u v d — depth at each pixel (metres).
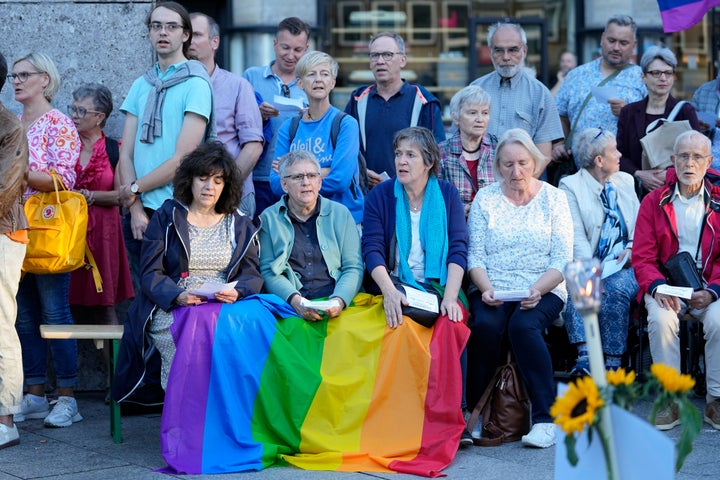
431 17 13.26
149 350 6.51
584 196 7.95
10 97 8.36
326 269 6.93
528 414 6.82
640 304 7.50
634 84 9.28
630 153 8.71
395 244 7.03
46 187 7.16
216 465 6.07
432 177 7.16
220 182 6.62
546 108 8.62
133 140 7.57
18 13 8.26
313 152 7.53
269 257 6.90
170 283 6.46
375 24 13.07
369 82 13.07
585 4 13.30
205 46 7.94
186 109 7.29
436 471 6.02
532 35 13.47
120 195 7.34
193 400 6.21
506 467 6.16
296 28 8.58
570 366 8.10
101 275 7.80
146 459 6.36
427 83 13.38
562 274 6.91
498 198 7.18
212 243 6.68
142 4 8.32
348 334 6.55
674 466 3.67
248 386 6.29
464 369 6.83
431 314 6.61
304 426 6.32
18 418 7.30
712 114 8.88
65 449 6.59
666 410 6.94
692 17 9.20
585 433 3.90
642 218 7.45
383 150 8.14
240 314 6.38
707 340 7.01
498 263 7.07
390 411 6.38
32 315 7.38
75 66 8.33
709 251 7.34
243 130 7.75
